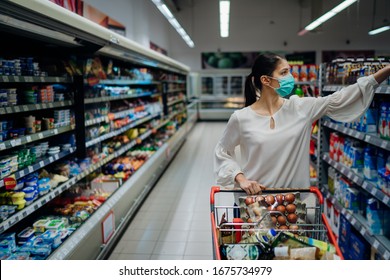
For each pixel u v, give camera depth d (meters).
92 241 2.96
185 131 10.55
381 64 2.42
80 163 3.47
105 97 4.14
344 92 1.70
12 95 2.46
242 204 1.63
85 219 3.04
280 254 1.35
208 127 13.55
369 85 1.67
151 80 7.08
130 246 3.65
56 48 3.31
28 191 2.58
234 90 15.16
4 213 2.29
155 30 12.23
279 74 1.68
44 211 3.22
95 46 3.25
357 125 2.85
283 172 1.73
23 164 2.63
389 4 13.62
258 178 1.79
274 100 1.76
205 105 15.49
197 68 15.18
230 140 1.84
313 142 4.67
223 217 1.65
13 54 3.00
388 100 2.62
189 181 6.20
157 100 7.91
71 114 3.35
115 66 5.32
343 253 3.19
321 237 1.58
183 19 14.74
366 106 1.70
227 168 1.76
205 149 9.13
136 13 9.86
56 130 3.03
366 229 2.64
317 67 4.74
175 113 9.45
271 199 1.60
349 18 13.91
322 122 3.79
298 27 14.26
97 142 3.98
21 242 2.58
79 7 5.72
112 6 7.74
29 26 2.12
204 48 14.96
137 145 6.56
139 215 4.56
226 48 14.84
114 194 3.81
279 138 1.69
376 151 2.65
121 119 5.11
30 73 2.68
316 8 10.18
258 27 14.48
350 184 3.09
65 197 3.58
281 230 1.46
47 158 2.93
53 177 3.08
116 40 3.46
